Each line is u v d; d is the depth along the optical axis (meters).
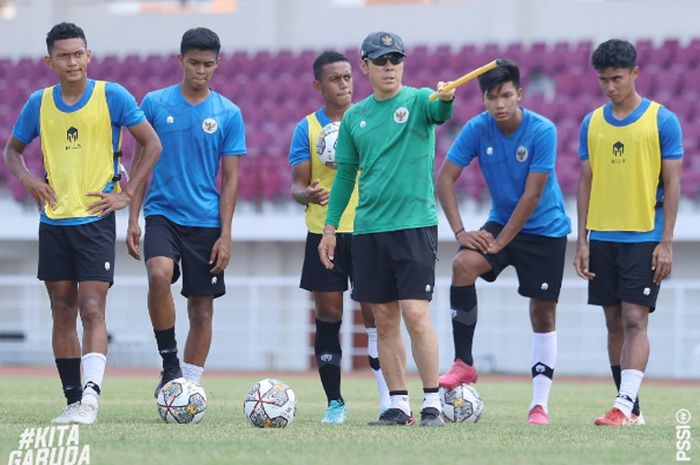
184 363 27.94
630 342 26.20
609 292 26.83
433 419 23.91
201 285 27.33
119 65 82.19
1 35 85.00
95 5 84.62
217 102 27.48
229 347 71.12
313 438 21.06
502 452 19.33
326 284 26.94
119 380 49.06
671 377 63.75
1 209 74.25
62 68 24.19
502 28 78.50
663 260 26.00
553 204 27.08
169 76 81.50
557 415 30.75
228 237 27.25
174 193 27.08
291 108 78.25
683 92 74.88
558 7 78.50
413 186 23.70
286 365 71.00
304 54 80.62
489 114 26.97
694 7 76.81
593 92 75.38
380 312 24.23
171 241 26.97
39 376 52.00
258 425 23.59
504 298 67.75
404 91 23.95
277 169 72.38
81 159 24.53
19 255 72.25
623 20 77.56
